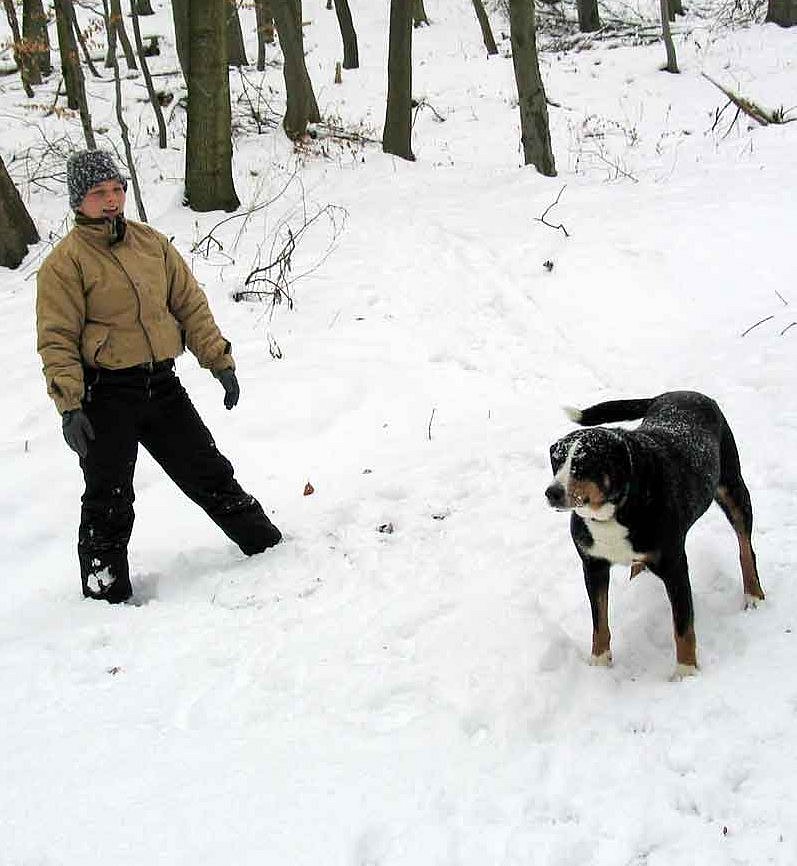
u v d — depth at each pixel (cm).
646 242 899
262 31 1873
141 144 1370
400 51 1359
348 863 275
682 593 352
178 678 380
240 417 633
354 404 651
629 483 329
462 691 360
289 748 332
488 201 1094
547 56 2184
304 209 1073
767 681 340
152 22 2264
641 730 328
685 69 1962
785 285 790
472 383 695
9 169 1245
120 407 434
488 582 438
